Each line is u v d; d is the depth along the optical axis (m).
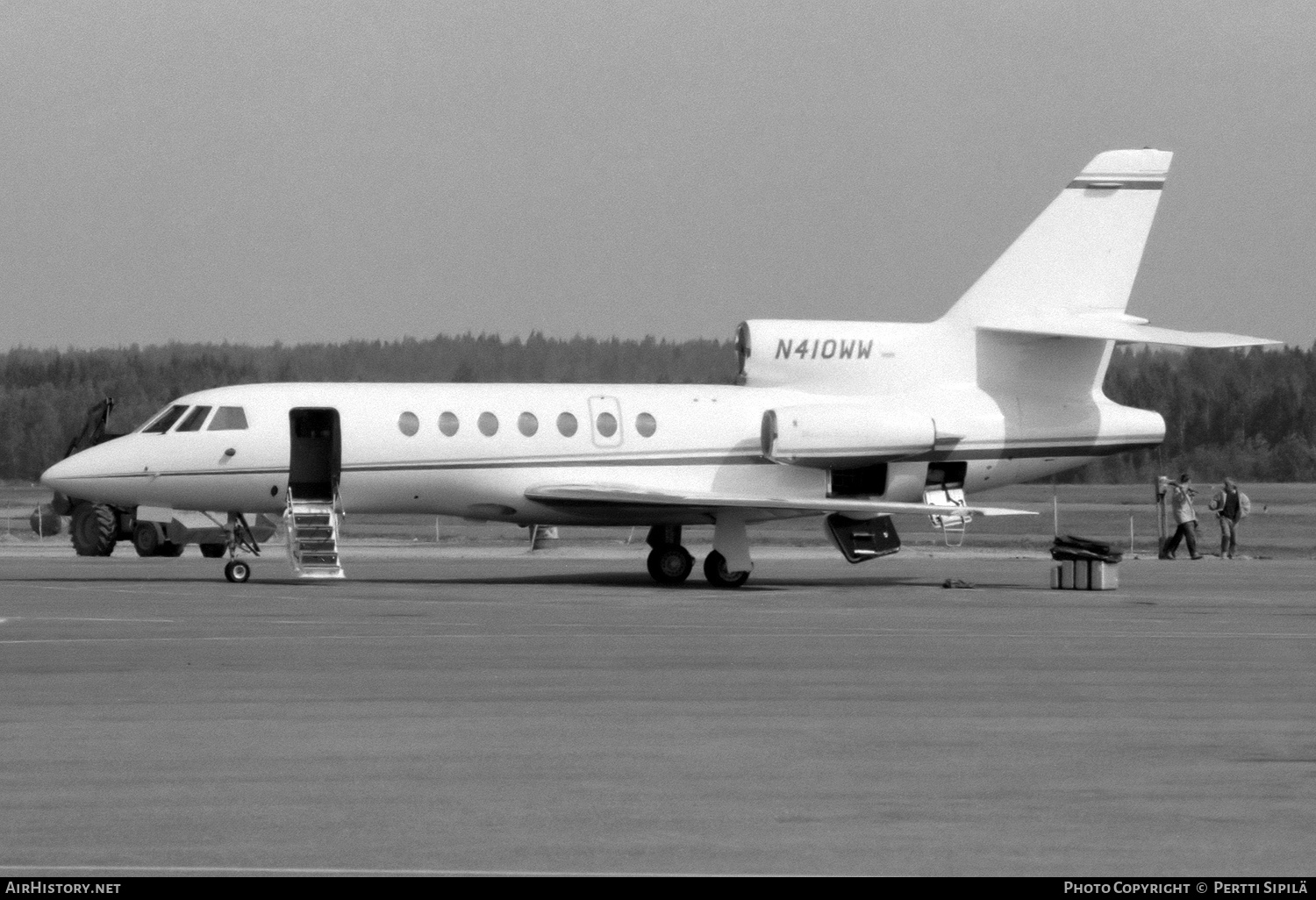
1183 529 161.00
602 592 109.56
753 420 122.06
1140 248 126.12
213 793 42.28
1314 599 105.75
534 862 35.81
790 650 73.06
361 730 51.19
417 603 97.94
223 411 114.25
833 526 120.19
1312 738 50.59
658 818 39.84
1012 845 37.59
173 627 81.56
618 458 118.94
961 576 131.62
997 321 125.12
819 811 40.75
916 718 53.88
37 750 47.72
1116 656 71.44
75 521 158.25
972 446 123.19
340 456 113.69
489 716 53.97
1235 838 38.34
